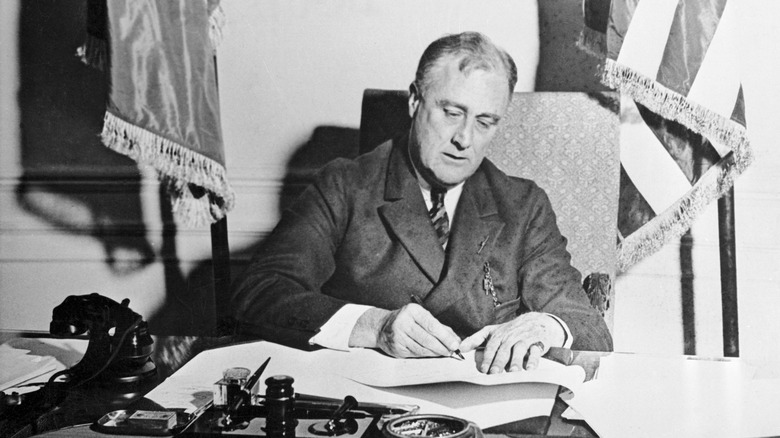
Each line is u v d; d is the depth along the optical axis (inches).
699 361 93.0
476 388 84.4
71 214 106.0
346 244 99.6
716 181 97.0
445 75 97.6
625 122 97.5
